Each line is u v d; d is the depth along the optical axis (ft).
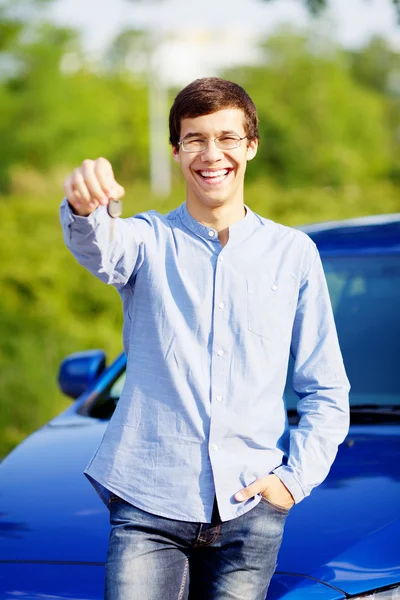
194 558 8.61
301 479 8.45
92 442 12.59
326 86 144.05
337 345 8.89
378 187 51.75
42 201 36.78
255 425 8.43
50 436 13.07
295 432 8.71
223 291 8.47
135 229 8.55
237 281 8.50
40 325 27.32
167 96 121.08
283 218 46.24
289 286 8.67
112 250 8.21
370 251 14.21
